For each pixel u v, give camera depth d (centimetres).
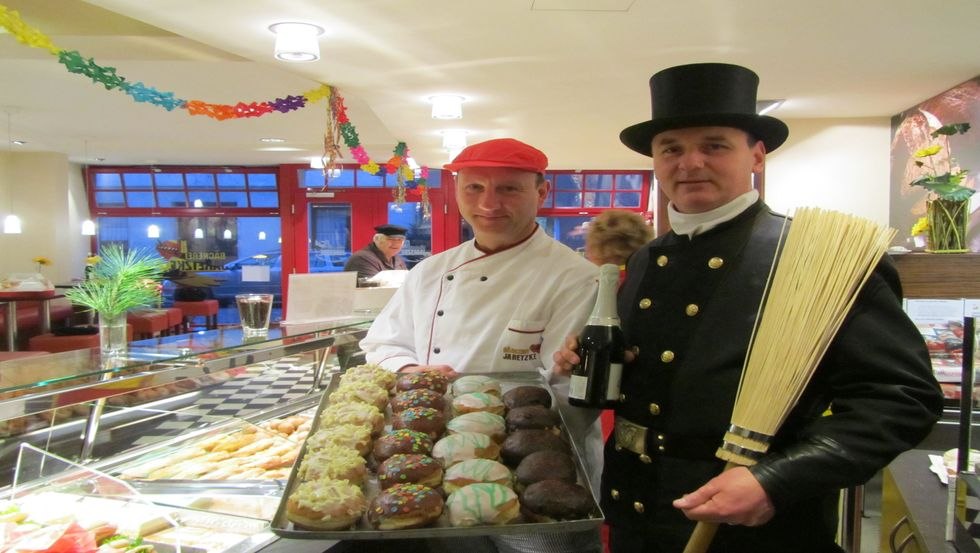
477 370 173
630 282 137
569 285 171
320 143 703
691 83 114
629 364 127
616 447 129
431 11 262
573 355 132
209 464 165
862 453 90
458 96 414
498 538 138
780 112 446
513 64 341
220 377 194
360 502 110
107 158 827
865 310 100
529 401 146
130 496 142
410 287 201
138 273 176
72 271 831
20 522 133
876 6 252
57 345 484
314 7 262
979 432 126
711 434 111
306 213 869
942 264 200
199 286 819
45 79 426
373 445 138
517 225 177
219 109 336
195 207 887
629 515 123
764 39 293
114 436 173
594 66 341
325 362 239
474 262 183
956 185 234
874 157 463
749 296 114
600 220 259
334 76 368
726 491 92
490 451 128
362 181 862
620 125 509
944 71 345
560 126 514
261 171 879
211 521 139
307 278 232
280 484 155
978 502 122
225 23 283
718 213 119
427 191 790
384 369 177
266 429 190
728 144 115
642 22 272
